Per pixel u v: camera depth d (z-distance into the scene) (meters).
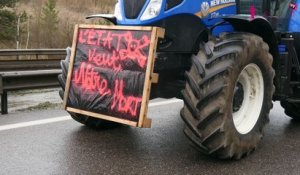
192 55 4.49
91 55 4.66
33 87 7.03
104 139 5.03
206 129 4.07
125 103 4.27
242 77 4.58
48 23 28.39
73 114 5.16
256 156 4.59
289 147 4.97
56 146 4.71
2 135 5.09
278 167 4.26
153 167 4.15
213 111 4.02
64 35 28.62
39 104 7.27
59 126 5.55
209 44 4.29
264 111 4.77
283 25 5.71
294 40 5.67
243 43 4.24
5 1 25.73
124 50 4.36
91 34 4.71
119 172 4.00
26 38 27.48
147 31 4.22
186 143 4.94
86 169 4.05
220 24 4.69
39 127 5.48
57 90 9.06
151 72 4.15
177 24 4.55
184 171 4.07
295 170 4.19
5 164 4.14
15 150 4.55
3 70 11.94
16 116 6.10
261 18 4.44
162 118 6.23
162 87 4.66
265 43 4.62
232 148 4.23
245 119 4.64
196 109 4.07
